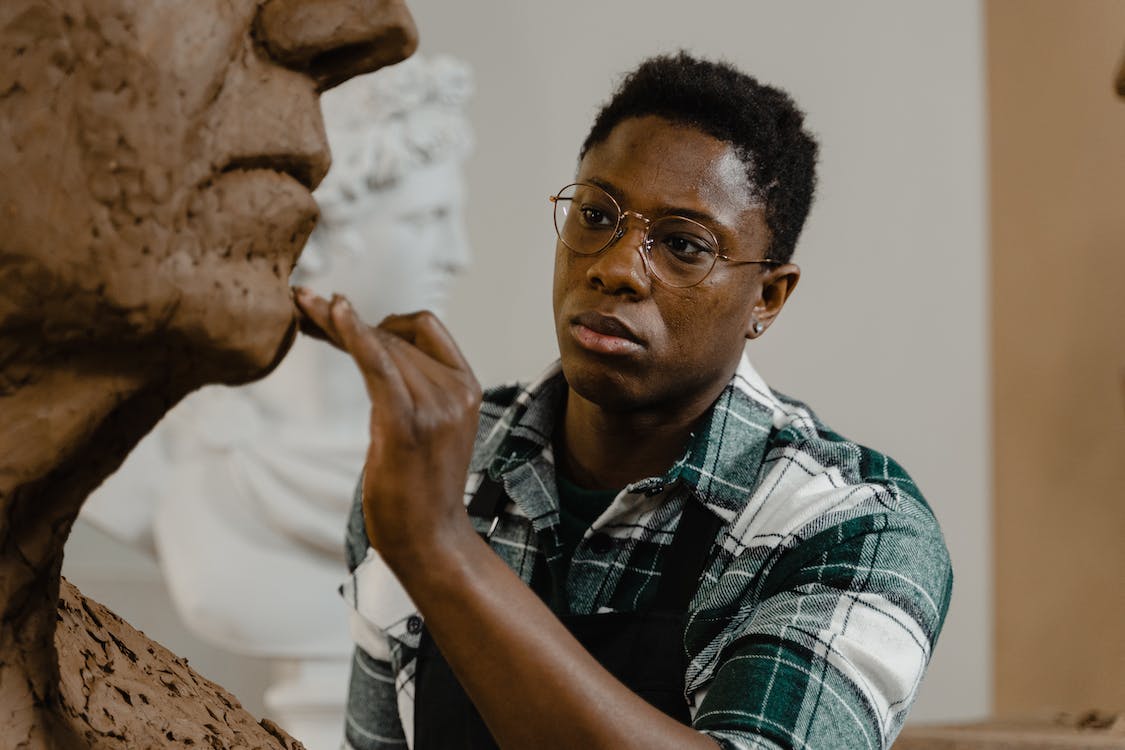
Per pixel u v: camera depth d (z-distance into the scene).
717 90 1.44
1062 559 4.23
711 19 4.45
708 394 1.51
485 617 1.03
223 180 0.89
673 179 1.42
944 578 1.43
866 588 1.35
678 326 1.42
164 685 1.11
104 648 1.09
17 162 0.81
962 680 4.35
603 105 1.52
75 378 0.88
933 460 4.41
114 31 0.83
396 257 3.17
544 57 4.45
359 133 3.10
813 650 1.31
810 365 4.47
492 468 1.59
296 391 3.23
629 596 1.49
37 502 0.92
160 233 0.85
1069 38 4.22
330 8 0.92
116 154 0.83
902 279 4.44
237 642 3.18
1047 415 4.27
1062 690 4.21
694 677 1.41
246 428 3.22
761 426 1.52
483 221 4.46
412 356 0.99
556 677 1.05
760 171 1.45
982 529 4.38
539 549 1.56
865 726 1.30
